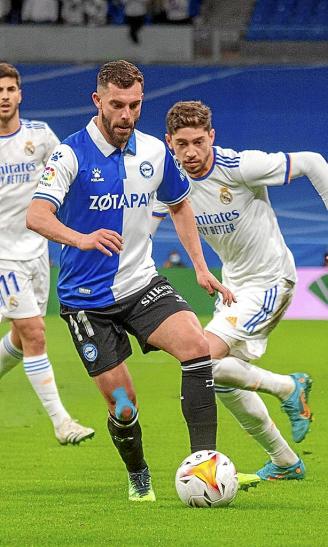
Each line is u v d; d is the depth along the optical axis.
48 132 27.42
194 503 17.66
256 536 15.32
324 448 25.86
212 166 21.67
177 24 91.81
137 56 91.69
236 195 21.89
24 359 26.16
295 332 64.19
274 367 45.44
